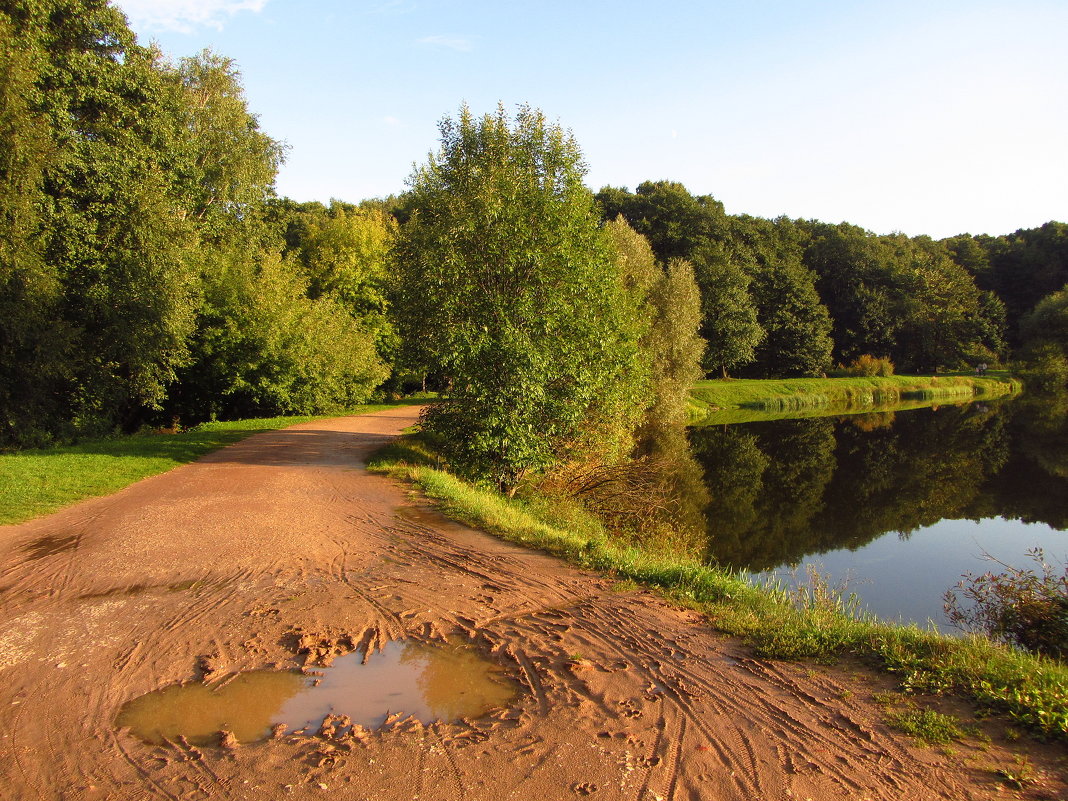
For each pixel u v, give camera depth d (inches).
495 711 167.8
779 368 2395.4
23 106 668.1
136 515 386.6
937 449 1082.1
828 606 267.7
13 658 201.5
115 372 867.4
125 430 1085.8
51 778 140.4
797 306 2356.1
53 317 754.8
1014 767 135.1
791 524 622.5
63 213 736.3
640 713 163.8
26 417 733.9
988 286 2930.6
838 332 2679.6
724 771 138.2
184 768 143.5
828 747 146.2
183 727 161.8
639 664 193.0
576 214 559.2
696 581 267.6
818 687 175.2
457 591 259.9
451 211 577.0
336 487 476.1
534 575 280.4
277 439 784.3
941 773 134.6
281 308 1124.5
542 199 549.0
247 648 208.2
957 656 183.5
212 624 227.1
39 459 545.0
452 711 168.6
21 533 350.3
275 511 397.1
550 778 137.0
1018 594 323.6
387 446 701.3
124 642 212.8
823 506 698.2
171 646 209.8
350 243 1678.2
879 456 1023.6
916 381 2262.6
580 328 537.6
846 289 2758.4
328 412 1245.7
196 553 310.5
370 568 289.4
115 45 805.2
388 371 1429.6
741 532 593.0
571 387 537.0
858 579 449.4
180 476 522.6
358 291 1653.5
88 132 791.7
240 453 658.2
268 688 182.5
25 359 717.3
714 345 2127.2
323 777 138.7
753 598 252.1
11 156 658.8
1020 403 1844.2
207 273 1106.7
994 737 146.4
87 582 271.3
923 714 157.2
